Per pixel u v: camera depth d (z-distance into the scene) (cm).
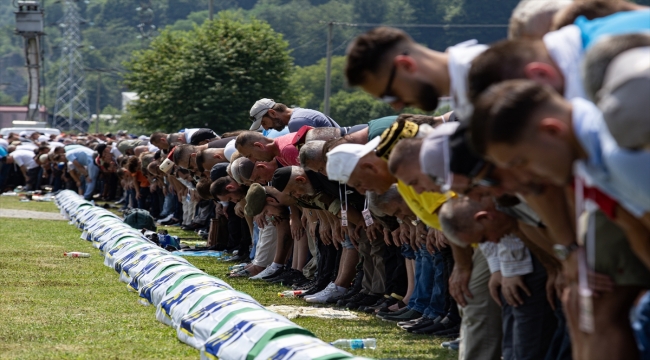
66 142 3681
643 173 373
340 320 954
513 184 465
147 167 2109
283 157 1163
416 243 889
